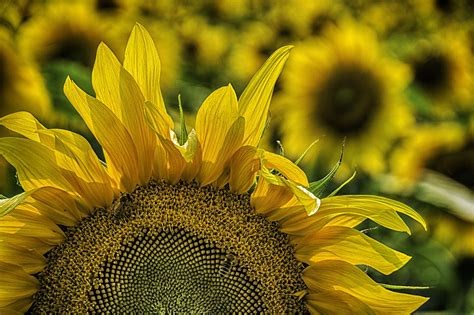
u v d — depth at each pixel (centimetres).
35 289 88
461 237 129
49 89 112
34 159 87
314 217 87
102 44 86
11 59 111
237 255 89
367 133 127
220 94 86
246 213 89
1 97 111
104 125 87
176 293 89
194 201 89
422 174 128
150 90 87
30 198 87
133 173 88
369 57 127
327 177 86
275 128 129
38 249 88
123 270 89
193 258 89
